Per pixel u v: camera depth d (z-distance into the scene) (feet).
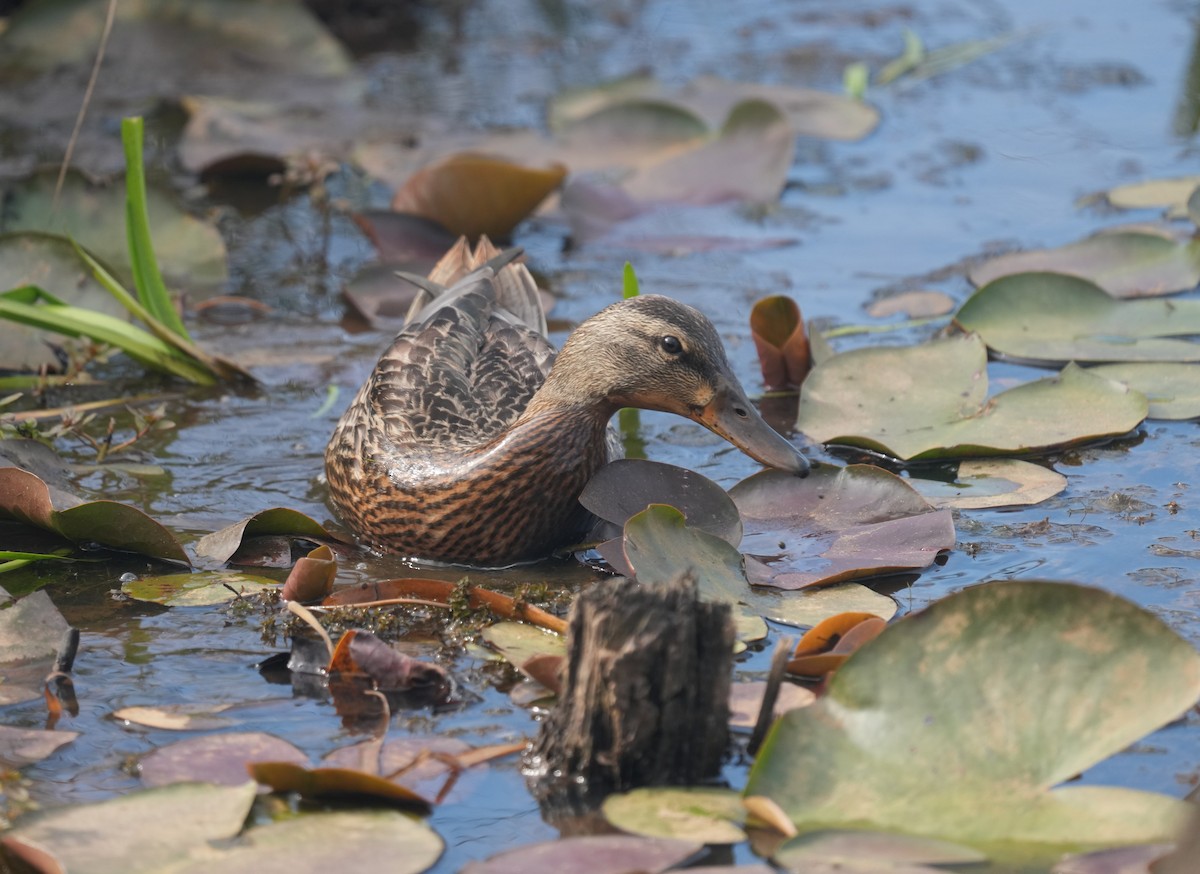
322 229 52.47
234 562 31.53
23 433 35.60
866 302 45.06
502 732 24.61
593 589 22.62
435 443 32.32
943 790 21.56
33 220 47.24
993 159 56.75
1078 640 22.50
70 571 31.01
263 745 23.82
